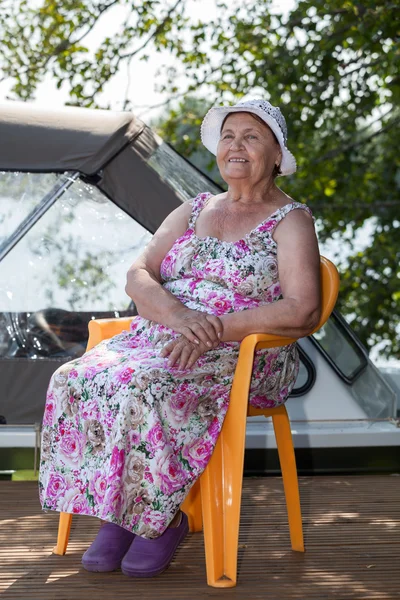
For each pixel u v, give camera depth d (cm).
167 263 269
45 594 231
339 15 828
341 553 271
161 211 400
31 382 385
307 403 406
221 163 264
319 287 249
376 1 730
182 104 962
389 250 916
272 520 311
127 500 226
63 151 392
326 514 320
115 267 399
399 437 398
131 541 255
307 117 857
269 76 863
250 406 259
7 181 396
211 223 266
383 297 948
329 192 927
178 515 250
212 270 257
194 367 240
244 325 239
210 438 235
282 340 242
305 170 910
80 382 243
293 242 252
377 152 957
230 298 253
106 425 232
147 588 236
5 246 392
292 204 260
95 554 249
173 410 230
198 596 230
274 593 234
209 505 238
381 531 297
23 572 250
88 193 400
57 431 246
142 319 269
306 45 834
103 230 401
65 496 241
